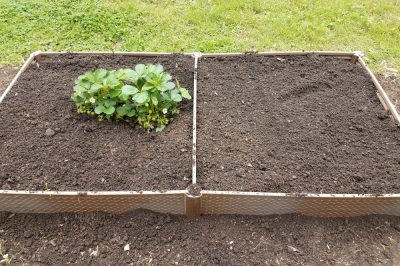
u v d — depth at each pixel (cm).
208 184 257
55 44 417
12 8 461
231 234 244
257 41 434
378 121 318
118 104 312
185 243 239
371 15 488
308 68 370
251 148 287
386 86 384
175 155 279
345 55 385
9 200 244
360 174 270
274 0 505
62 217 251
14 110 312
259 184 258
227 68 366
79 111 307
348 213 255
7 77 376
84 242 239
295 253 237
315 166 275
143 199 244
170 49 413
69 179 260
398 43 443
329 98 338
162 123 302
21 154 276
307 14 479
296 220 253
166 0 494
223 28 452
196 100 325
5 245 238
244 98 333
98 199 243
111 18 452
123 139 292
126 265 229
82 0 484
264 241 242
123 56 376
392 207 252
